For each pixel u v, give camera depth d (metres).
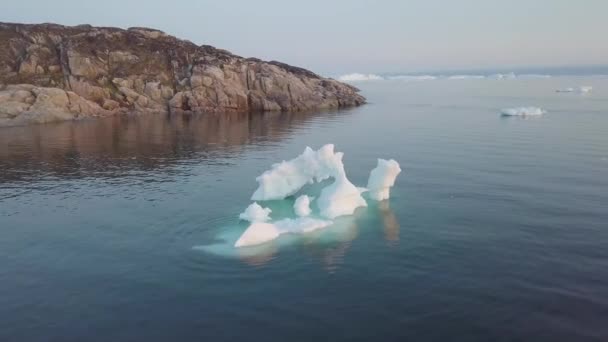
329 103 73.81
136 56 66.94
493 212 20.12
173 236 18.08
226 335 11.38
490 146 35.59
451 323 11.76
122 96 61.84
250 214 19.56
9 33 62.56
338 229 18.47
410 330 11.49
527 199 21.75
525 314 12.12
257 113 64.75
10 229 18.94
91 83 59.72
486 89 117.31
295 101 69.69
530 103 71.94
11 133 43.84
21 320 12.18
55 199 22.97
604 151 32.47
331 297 13.16
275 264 15.38
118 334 11.51
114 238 17.91
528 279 14.04
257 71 71.50
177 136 43.34
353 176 27.62
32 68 59.19
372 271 14.77
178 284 14.06
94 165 30.56
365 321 11.91
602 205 20.66
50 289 13.84
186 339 11.24
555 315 12.04
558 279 14.01
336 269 14.95
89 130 46.41
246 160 32.41
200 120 56.00
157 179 26.84
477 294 13.19
